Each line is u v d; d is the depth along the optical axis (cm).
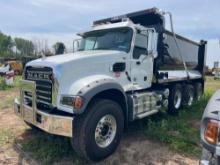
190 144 470
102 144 408
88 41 594
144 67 573
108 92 438
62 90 387
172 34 704
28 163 392
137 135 530
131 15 629
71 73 399
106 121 414
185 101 819
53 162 395
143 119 633
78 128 379
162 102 670
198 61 987
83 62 420
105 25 582
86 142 378
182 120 653
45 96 408
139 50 548
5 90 1191
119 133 436
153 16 630
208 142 218
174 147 457
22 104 447
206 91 1206
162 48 640
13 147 452
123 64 503
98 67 446
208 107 235
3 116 667
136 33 532
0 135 511
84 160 405
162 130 536
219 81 2400
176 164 403
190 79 873
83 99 370
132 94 527
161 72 651
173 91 726
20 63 2606
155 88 675
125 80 512
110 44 546
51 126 378
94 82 402
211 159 225
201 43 988
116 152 443
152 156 430
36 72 426
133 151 448
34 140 479
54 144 452
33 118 413
